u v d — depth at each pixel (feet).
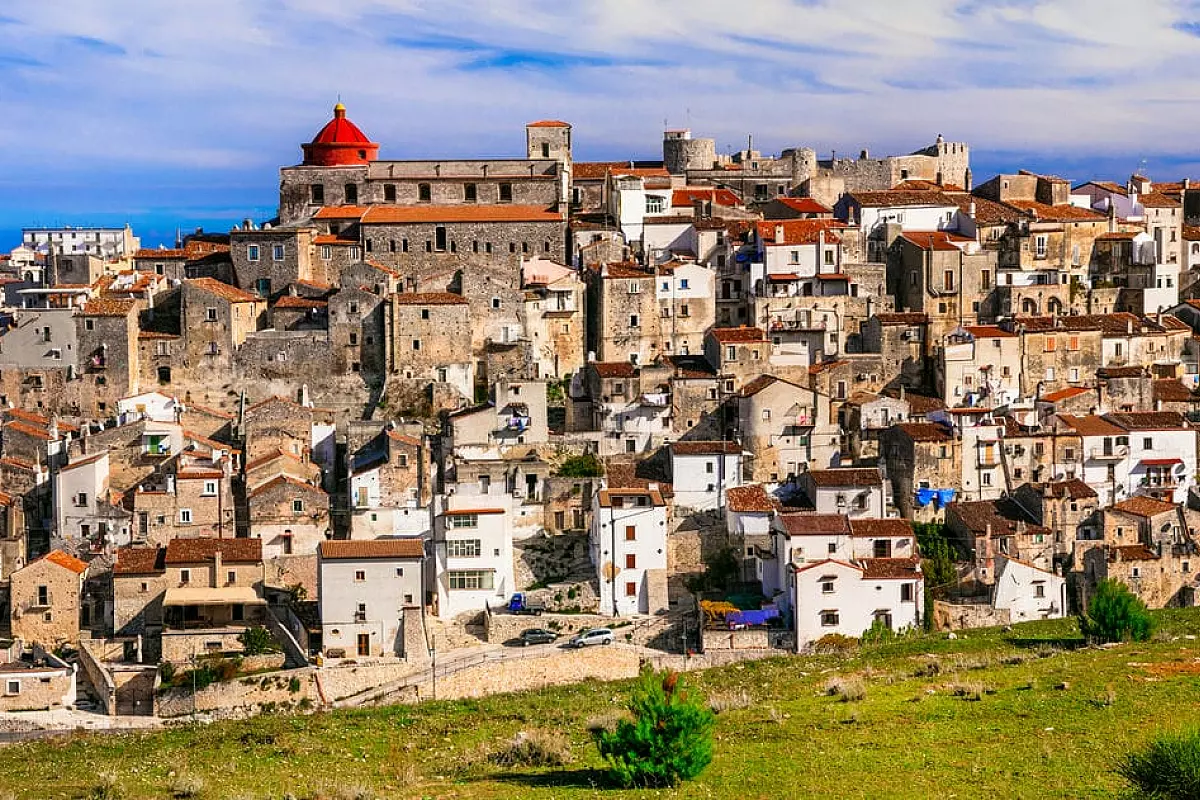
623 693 565.12
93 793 444.55
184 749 502.79
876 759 411.54
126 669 608.19
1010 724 438.81
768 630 647.15
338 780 437.99
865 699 483.51
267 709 600.80
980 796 379.35
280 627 646.74
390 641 647.15
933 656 568.00
